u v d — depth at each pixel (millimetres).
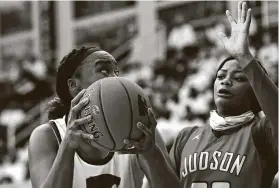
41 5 14633
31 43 14844
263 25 9883
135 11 12906
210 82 8828
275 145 2789
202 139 2982
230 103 2936
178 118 8484
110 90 2232
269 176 2834
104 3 13656
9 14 15398
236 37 2588
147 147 2240
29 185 7973
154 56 12258
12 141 11969
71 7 14258
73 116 2248
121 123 2197
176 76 9914
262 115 3061
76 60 2633
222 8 10922
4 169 10500
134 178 2656
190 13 11508
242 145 2859
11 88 14492
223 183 2797
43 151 2586
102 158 2600
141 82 9688
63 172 2275
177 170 3018
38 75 11516
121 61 12875
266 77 2529
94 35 13812
